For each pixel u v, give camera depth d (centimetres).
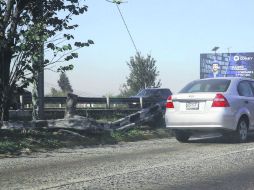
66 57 1319
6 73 1308
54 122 1330
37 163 950
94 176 805
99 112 2069
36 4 1321
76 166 909
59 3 1329
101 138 1335
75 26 1341
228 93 1269
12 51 1276
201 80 1349
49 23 1320
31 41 1258
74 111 1398
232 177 798
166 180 772
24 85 1338
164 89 2711
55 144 1208
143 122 1543
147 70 5119
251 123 1324
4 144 1122
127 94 5066
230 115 1244
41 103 1531
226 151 1109
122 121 1467
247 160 970
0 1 1290
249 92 1352
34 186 728
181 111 1284
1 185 736
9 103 1345
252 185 737
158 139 1436
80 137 1298
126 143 1314
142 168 878
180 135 1333
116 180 772
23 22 1319
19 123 1292
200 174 822
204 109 1252
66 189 708
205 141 1353
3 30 1284
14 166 915
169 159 986
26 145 1151
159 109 1617
